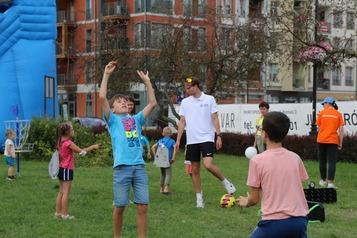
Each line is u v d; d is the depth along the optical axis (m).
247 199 5.11
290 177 4.91
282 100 54.03
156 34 26.06
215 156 22.48
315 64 16.12
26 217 9.11
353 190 12.23
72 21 51.25
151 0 44.50
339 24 19.77
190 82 10.00
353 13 19.28
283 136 5.04
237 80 25.58
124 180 7.03
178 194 11.71
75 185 12.89
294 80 54.38
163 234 7.85
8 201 10.75
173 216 9.20
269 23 24.34
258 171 4.96
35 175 15.25
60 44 49.38
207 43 25.42
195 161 10.04
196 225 8.49
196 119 9.98
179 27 26.42
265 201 4.93
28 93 25.16
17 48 25.25
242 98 50.06
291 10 19.95
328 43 18.64
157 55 25.28
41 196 11.35
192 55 25.20
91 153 18.80
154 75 24.92
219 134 10.02
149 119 37.59
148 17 44.53
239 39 25.09
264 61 26.58
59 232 7.98
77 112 51.00
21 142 17.33
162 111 26.03
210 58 24.92
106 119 7.16
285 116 5.06
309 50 15.83
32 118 21.42
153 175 15.05
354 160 19.00
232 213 9.48
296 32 16.84
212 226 8.45
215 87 25.45
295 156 5.05
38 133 20.31
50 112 25.91
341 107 20.25
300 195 4.94
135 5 45.50
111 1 49.03
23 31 25.36
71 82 51.34
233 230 8.18
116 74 25.44
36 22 25.62
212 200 10.85
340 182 13.56
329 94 57.72
